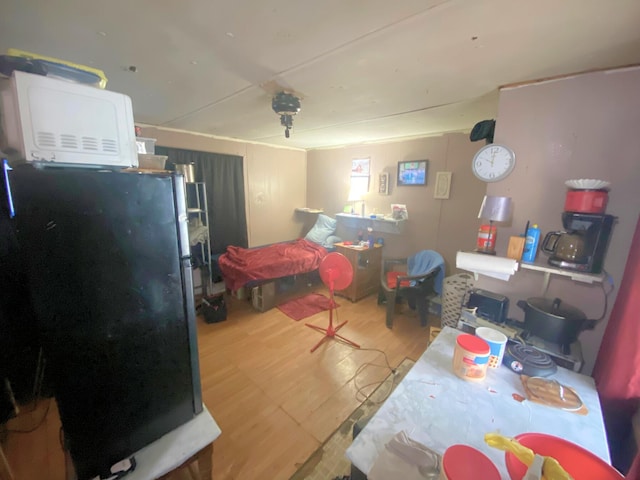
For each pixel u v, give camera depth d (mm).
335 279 2600
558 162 1569
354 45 1253
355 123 2867
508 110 1701
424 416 946
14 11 997
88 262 812
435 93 1898
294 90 1863
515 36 1146
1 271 688
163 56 1377
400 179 3758
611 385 1246
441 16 1017
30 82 742
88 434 875
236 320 3139
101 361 872
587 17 994
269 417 1814
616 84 1385
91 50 1323
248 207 4387
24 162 794
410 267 3438
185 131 3516
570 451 739
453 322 2443
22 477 741
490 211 1689
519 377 1161
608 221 1345
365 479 829
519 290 1744
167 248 987
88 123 851
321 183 4863
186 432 1101
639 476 688
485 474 638
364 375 2230
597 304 1511
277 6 969
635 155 1376
